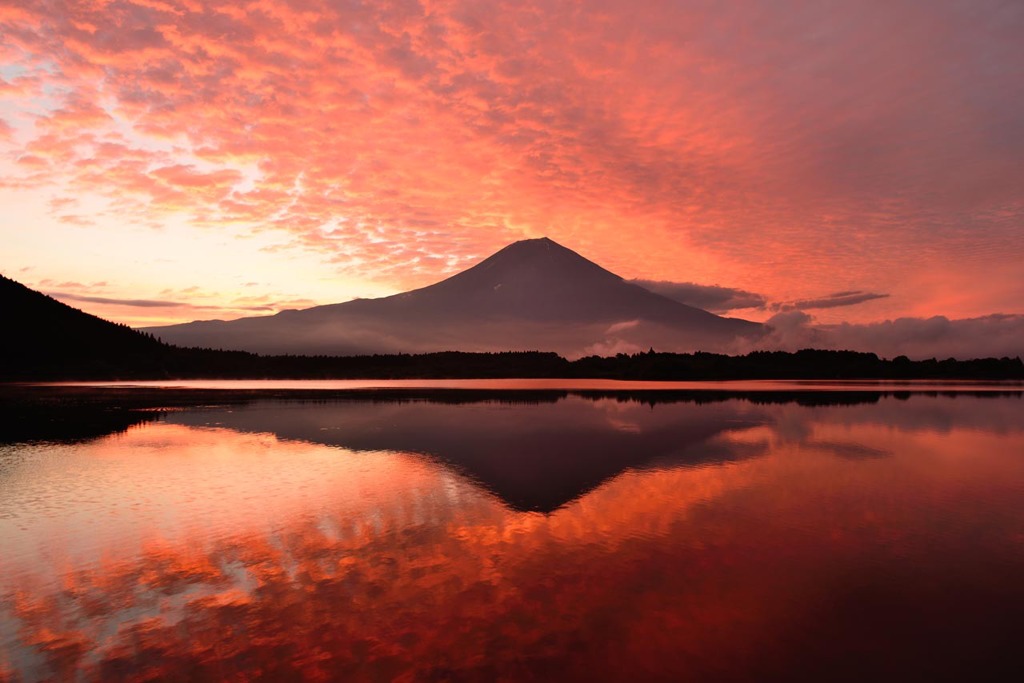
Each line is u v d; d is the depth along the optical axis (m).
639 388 80.81
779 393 68.19
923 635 9.20
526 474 20.80
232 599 10.52
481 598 10.48
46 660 8.52
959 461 23.38
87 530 14.44
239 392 69.94
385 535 14.04
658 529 14.42
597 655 8.58
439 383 103.00
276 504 16.84
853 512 15.95
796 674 8.09
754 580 11.26
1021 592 10.74
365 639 9.07
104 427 34.34
